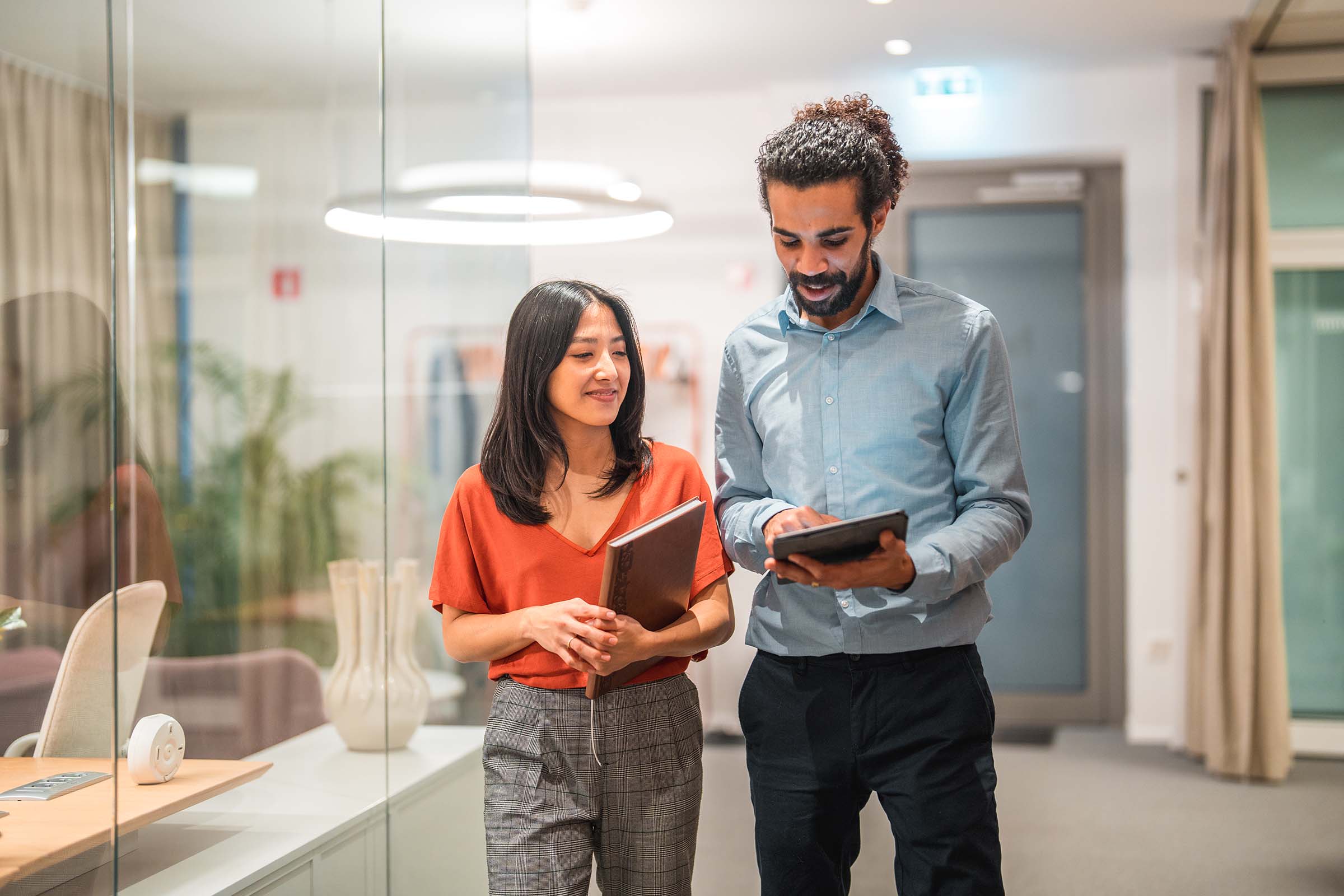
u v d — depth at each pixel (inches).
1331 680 163.8
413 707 74.1
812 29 159.2
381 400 71.3
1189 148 170.1
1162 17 154.3
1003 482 56.9
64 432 49.1
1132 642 174.4
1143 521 174.1
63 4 50.8
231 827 58.4
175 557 61.3
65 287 50.1
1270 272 155.0
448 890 80.4
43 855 46.8
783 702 60.1
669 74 177.9
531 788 55.7
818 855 59.6
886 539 49.7
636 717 56.6
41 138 50.5
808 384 60.1
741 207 187.8
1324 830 127.6
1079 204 184.5
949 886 56.3
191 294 64.3
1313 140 161.5
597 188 169.6
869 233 56.2
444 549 59.0
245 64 65.8
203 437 64.0
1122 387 182.9
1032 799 141.8
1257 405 154.3
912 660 57.3
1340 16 146.3
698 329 188.5
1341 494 163.3
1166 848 121.4
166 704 58.8
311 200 68.6
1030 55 169.5
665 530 51.9
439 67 80.7
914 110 179.8
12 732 47.4
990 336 57.2
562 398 57.4
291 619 65.7
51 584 48.3
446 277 80.4
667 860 56.7
